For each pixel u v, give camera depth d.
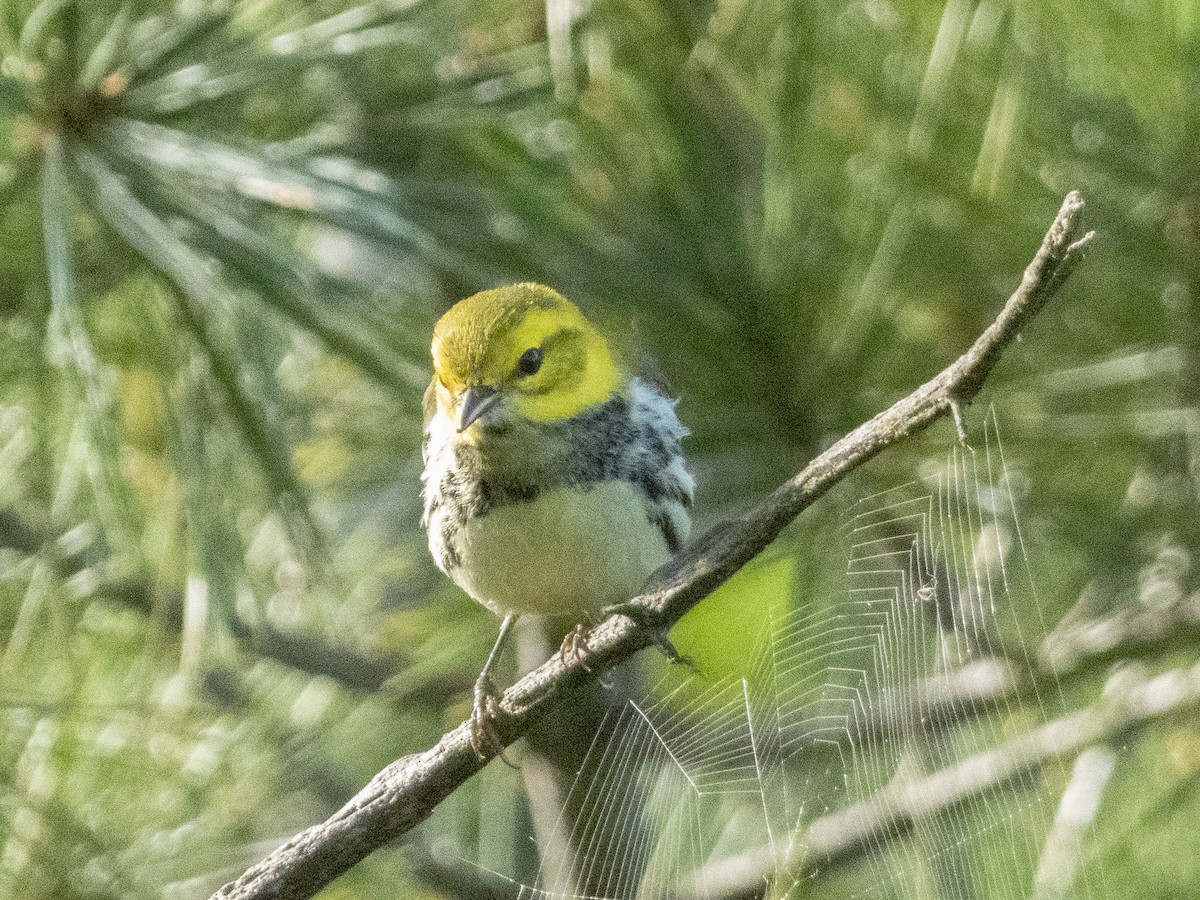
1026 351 8.82
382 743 10.73
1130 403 8.87
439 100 9.75
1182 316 8.66
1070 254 5.36
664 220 8.87
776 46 8.68
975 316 8.84
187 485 8.44
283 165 8.49
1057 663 8.38
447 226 8.85
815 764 6.86
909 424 5.78
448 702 10.66
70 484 8.30
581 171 9.30
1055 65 8.39
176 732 9.49
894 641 6.62
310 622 10.77
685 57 9.02
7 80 7.85
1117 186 8.57
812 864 7.00
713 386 8.88
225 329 8.43
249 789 9.75
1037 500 9.10
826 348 8.73
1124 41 8.11
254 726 10.20
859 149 8.72
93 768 9.21
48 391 8.77
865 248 8.66
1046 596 9.09
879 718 6.64
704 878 8.18
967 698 7.80
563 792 9.53
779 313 8.61
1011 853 7.37
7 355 8.85
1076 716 8.66
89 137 8.23
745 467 9.09
